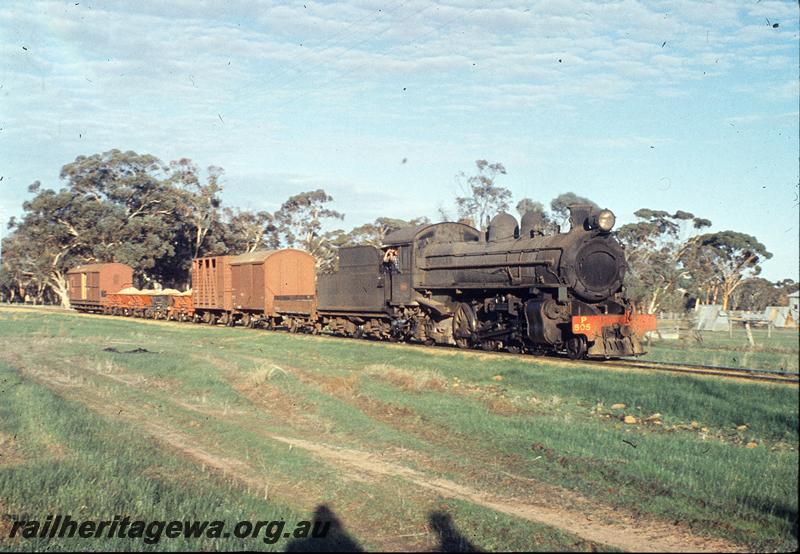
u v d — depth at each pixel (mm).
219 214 81312
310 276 39656
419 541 8234
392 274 28031
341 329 32562
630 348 20766
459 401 15641
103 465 10898
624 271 21969
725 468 10141
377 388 17438
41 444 12367
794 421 12586
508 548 7891
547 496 9633
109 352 27250
